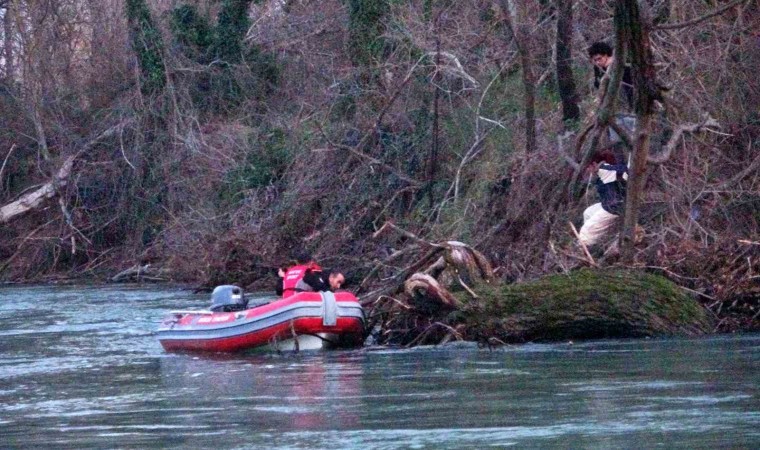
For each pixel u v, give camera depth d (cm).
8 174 8044
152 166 7381
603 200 3619
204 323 3388
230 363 3030
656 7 4475
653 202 3834
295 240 5800
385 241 5347
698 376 2412
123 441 1914
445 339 3209
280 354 3212
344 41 6531
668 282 3275
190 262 6538
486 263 3391
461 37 5566
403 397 2283
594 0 5309
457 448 1762
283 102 7144
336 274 3472
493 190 4631
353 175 5806
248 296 5231
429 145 5547
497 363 2770
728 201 3769
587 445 1750
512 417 2011
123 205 7481
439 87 5297
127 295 5825
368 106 5962
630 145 3334
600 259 3481
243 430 1973
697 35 4394
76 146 7756
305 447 1805
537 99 5228
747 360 2633
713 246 3456
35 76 7919
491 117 5341
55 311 4988
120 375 2842
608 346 3016
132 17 7506
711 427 1856
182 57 7481
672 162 3959
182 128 7244
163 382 2677
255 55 7400
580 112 4728
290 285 3462
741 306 3347
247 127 7088
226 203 6681
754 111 4138
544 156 4109
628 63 3603
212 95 7506
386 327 3400
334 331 3262
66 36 8175
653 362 2656
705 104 4100
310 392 2405
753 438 1762
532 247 3759
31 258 7538
